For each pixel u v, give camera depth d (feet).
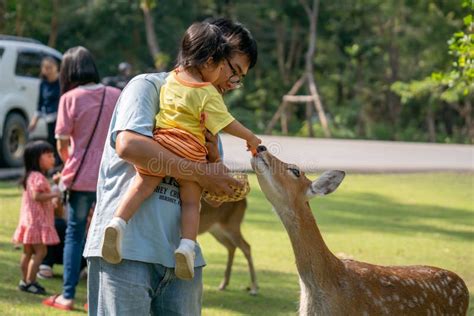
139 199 18.51
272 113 162.71
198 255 19.45
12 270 38.01
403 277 23.53
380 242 48.57
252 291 36.78
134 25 152.87
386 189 69.82
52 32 141.28
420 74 165.27
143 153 18.26
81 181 31.07
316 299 21.88
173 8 154.10
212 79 19.80
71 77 31.73
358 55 164.14
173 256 18.81
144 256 18.52
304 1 154.61
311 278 21.88
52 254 37.50
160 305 19.38
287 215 21.93
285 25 163.22
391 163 85.61
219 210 37.14
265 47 169.17
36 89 72.90
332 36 165.58
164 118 18.92
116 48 155.33
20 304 32.27
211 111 19.11
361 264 23.43
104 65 153.38
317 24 162.81
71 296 31.89
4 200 56.29
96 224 19.13
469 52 41.39
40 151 34.22
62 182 31.37
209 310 33.58
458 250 46.78
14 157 70.74
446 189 70.79
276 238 49.19
